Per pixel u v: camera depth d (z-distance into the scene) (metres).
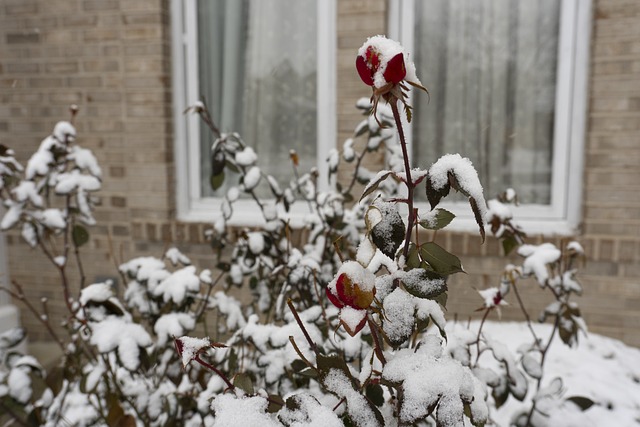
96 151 3.83
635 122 3.12
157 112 3.70
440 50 3.55
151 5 3.61
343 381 0.94
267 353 1.72
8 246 3.96
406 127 3.56
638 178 3.15
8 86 3.89
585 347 2.95
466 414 1.04
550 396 1.84
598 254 3.21
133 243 3.83
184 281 1.91
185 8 3.77
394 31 3.51
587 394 2.43
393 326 0.94
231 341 1.84
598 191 3.23
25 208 2.43
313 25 3.70
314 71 3.75
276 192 2.37
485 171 3.62
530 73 3.48
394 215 0.94
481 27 3.50
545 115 3.49
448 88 3.58
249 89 3.85
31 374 1.65
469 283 3.37
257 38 3.80
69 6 3.73
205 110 2.32
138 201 3.80
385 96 0.82
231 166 2.34
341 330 1.63
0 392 1.57
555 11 3.39
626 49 3.09
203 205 3.91
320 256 2.18
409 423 0.85
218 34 3.83
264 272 2.38
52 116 3.87
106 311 1.69
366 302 0.82
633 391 2.51
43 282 3.95
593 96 3.19
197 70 3.83
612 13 3.09
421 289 0.93
